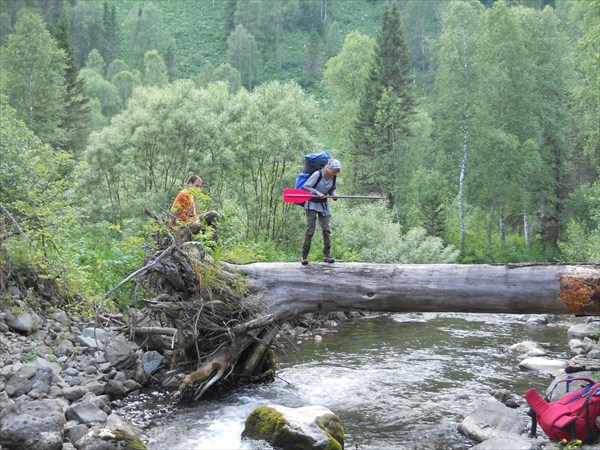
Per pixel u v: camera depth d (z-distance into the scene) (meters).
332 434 7.03
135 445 6.42
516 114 41.41
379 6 140.38
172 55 113.50
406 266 8.92
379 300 8.84
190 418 7.71
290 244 21.23
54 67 36.69
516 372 10.36
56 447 6.24
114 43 120.44
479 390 9.30
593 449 6.73
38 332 8.94
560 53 43.47
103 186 21.77
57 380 7.75
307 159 9.32
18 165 10.40
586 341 12.50
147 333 9.38
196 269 8.41
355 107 48.12
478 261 38.62
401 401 8.77
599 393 7.04
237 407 8.17
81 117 41.16
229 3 137.25
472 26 40.78
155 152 20.72
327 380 9.72
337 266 9.12
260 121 20.75
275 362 10.37
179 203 9.89
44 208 9.79
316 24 135.75
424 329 14.55
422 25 101.62
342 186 40.16
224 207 19.53
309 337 13.26
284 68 121.25
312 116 21.38
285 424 6.82
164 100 20.70
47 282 9.99
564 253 30.94
